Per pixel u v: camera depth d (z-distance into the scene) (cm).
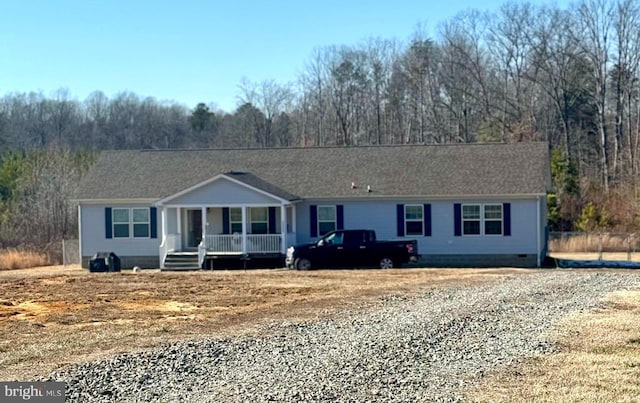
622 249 4575
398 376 1276
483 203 3712
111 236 3966
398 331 1712
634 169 6138
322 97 8069
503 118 6931
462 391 1177
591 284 2631
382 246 3469
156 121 10319
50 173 6294
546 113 7025
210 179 3738
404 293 2466
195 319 2002
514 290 2469
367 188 3847
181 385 1232
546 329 1725
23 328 1892
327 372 1307
